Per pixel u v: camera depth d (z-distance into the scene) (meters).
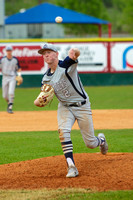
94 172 15.20
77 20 80.62
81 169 15.77
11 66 34.50
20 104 41.03
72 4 122.31
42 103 14.64
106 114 33.09
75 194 12.73
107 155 18.25
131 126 27.50
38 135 24.75
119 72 59.19
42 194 12.80
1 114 34.22
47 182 14.20
